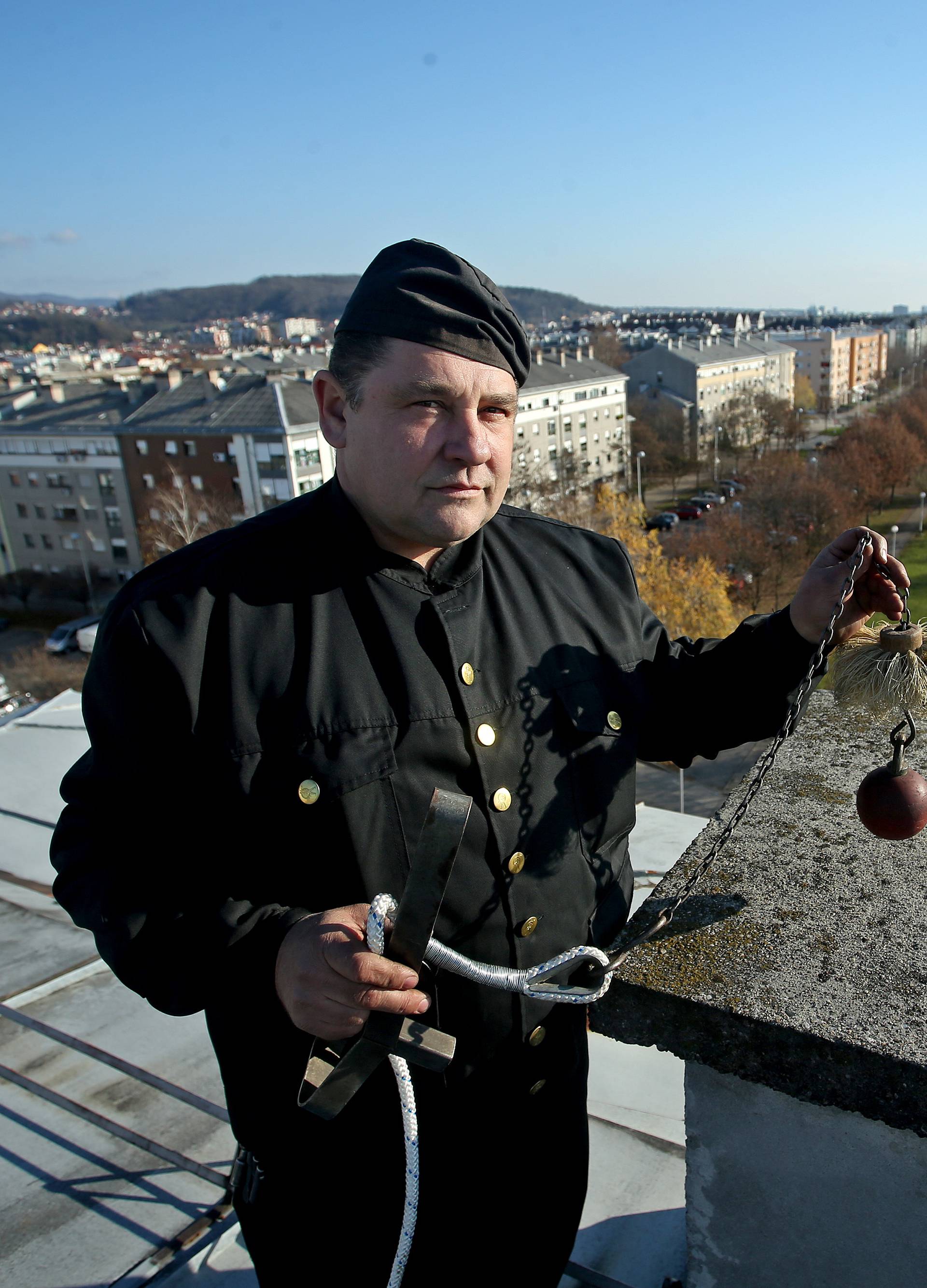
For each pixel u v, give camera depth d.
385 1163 1.15
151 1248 1.82
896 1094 0.94
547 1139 1.23
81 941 2.99
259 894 1.08
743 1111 1.10
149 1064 2.38
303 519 1.17
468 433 0.99
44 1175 2.03
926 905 1.15
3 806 3.98
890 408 51.03
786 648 1.19
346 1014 0.90
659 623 1.38
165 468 33.41
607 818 1.22
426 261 1.02
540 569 1.26
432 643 1.11
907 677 1.12
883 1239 1.07
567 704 1.18
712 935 1.13
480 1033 1.11
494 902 1.09
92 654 1.13
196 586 1.09
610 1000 1.09
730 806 1.45
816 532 31.88
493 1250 1.22
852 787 1.44
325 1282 1.22
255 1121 1.16
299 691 1.06
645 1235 1.71
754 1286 1.19
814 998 1.01
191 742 1.06
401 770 1.06
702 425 54.19
